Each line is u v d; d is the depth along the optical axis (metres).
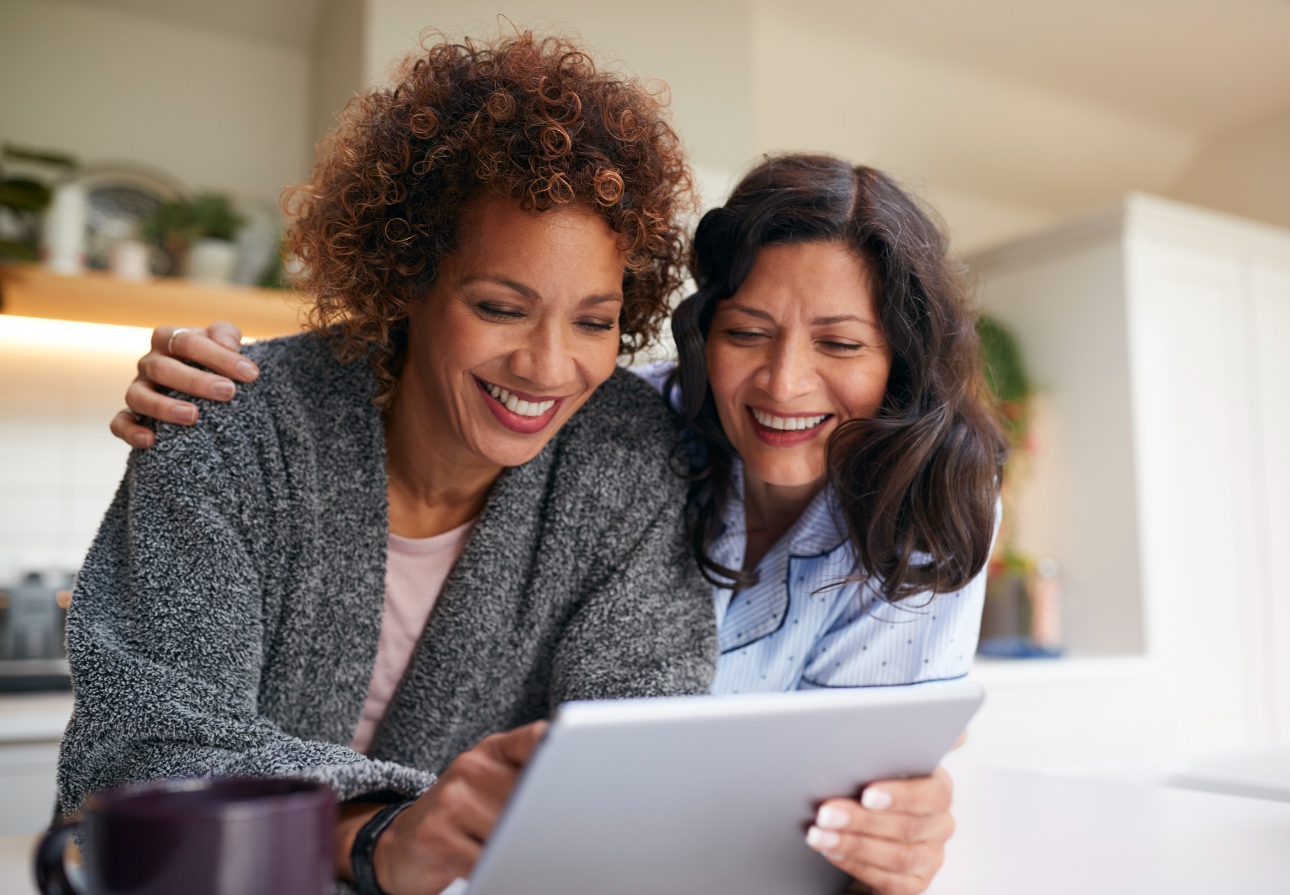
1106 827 0.77
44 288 1.96
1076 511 2.77
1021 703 2.33
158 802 0.41
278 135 2.48
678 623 0.89
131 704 0.69
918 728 0.55
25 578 2.13
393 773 0.62
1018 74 2.86
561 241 0.75
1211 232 2.82
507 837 0.44
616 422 0.95
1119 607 2.65
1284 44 2.75
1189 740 2.61
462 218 0.76
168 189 2.30
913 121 3.01
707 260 0.93
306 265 0.88
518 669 0.93
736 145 2.41
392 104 0.82
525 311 0.76
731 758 0.48
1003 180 3.29
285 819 0.38
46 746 1.69
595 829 0.47
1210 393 2.80
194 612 0.75
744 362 0.89
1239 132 3.23
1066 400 2.81
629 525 0.91
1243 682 2.75
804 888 0.61
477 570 0.89
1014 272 2.97
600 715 0.42
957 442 0.92
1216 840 0.73
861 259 0.87
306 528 0.84
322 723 0.88
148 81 2.37
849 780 0.56
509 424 0.80
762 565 1.00
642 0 2.32
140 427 0.81
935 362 0.90
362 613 0.88
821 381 0.89
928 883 0.60
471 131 0.75
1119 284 2.69
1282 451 2.92
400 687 0.92
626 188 0.77
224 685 0.74
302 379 0.87
